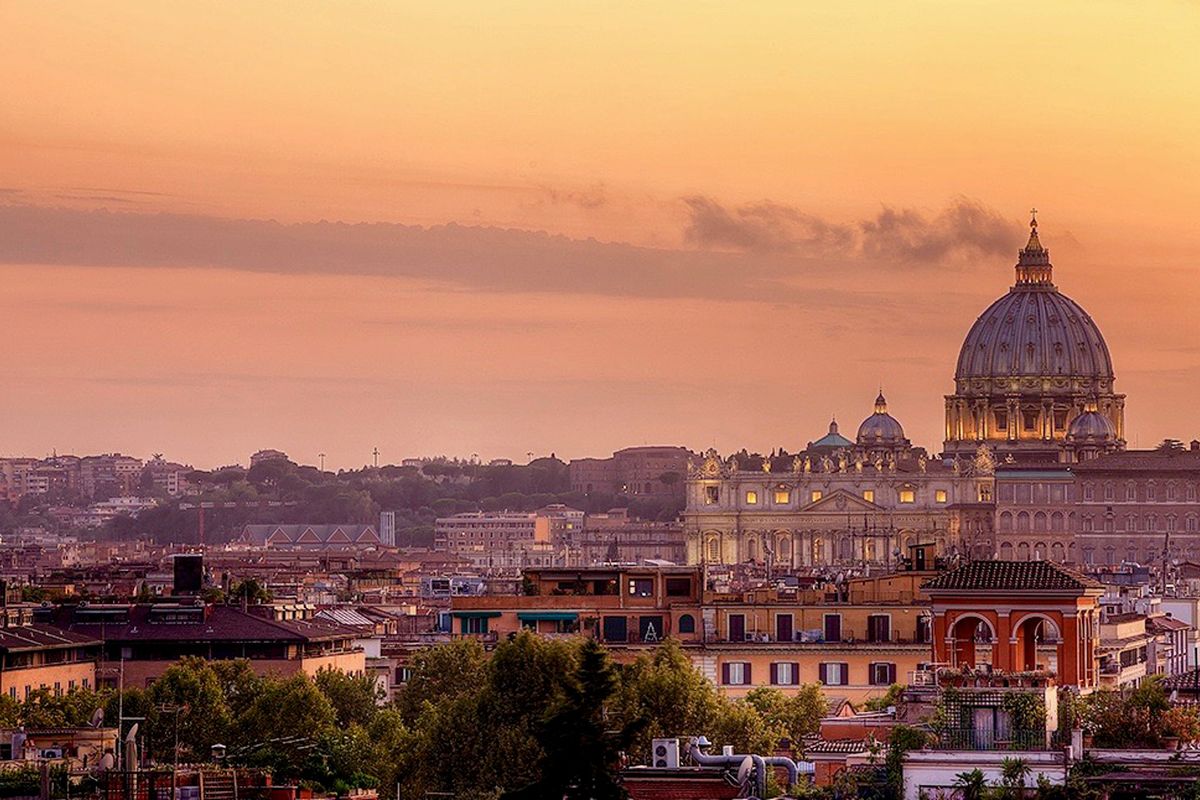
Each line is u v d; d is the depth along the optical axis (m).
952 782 191.00
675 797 190.25
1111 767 190.00
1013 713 193.75
